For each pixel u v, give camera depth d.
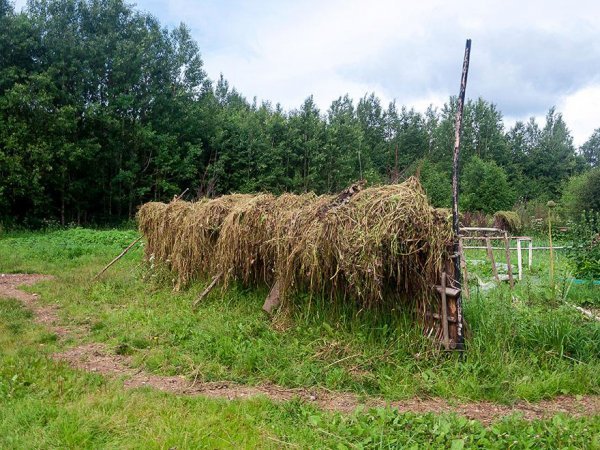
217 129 30.09
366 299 5.61
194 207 8.81
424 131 47.16
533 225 26.17
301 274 6.12
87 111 23.25
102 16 25.72
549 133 57.75
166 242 9.27
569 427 3.70
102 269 11.07
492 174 35.88
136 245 15.31
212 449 3.50
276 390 4.72
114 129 24.80
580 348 5.29
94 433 3.69
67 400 4.28
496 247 16.16
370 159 37.78
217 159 30.56
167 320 6.70
